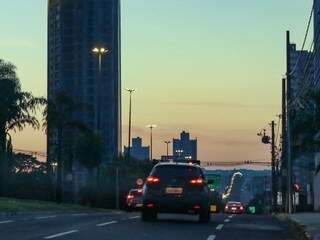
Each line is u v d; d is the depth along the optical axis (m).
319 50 51.03
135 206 71.81
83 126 81.75
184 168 33.25
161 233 25.78
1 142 73.75
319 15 46.16
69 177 85.25
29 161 105.50
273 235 27.39
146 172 121.50
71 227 27.75
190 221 34.06
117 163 104.44
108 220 32.62
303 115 55.69
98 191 92.50
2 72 73.75
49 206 59.97
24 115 74.25
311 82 58.31
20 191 81.50
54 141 80.25
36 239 22.81
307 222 31.97
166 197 32.66
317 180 102.50
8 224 28.98
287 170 68.31
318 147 59.53
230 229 28.89
